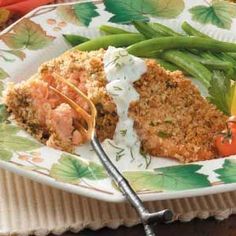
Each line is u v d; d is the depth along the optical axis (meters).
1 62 0.60
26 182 0.51
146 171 0.49
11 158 0.49
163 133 0.55
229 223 0.49
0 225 0.47
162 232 0.49
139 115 0.55
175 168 0.49
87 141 0.54
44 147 0.51
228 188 0.47
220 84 0.59
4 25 0.69
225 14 0.68
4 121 0.54
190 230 0.49
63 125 0.54
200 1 0.69
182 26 0.67
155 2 0.68
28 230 0.47
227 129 0.54
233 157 0.51
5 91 0.56
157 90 0.57
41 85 0.56
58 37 0.64
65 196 0.50
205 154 0.54
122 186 0.46
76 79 0.57
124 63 0.56
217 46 0.65
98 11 0.67
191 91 0.58
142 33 0.66
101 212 0.49
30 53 0.61
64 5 0.66
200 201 0.50
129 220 0.48
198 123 0.56
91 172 0.48
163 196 0.46
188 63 0.64
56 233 0.48
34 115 0.54
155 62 0.59
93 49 0.63
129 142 0.54
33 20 0.64
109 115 0.55
